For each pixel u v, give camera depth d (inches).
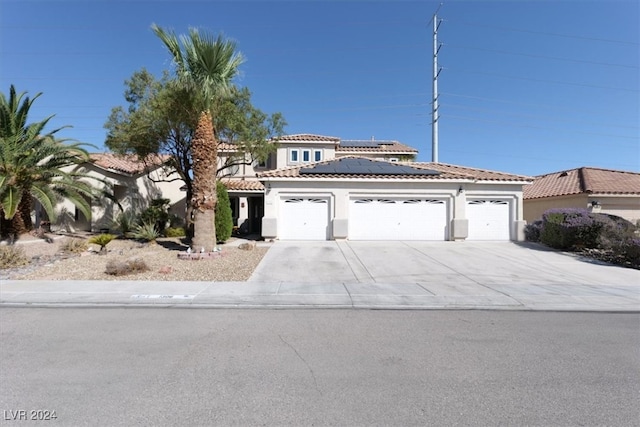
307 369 183.9
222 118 666.8
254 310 296.5
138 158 752.3
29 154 610.5
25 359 193.6
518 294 356.5
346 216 761.0
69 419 137.9
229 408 146.8
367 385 167.5
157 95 650.8
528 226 799.1
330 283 396.2
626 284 412.2
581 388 166.4
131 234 761.6
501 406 150.2
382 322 266.8
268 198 757.3
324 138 1103.6
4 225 628.7
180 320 267.0
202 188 550.3
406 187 768.9
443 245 705.0
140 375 175.3
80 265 476.4
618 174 1005.2
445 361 195.6
